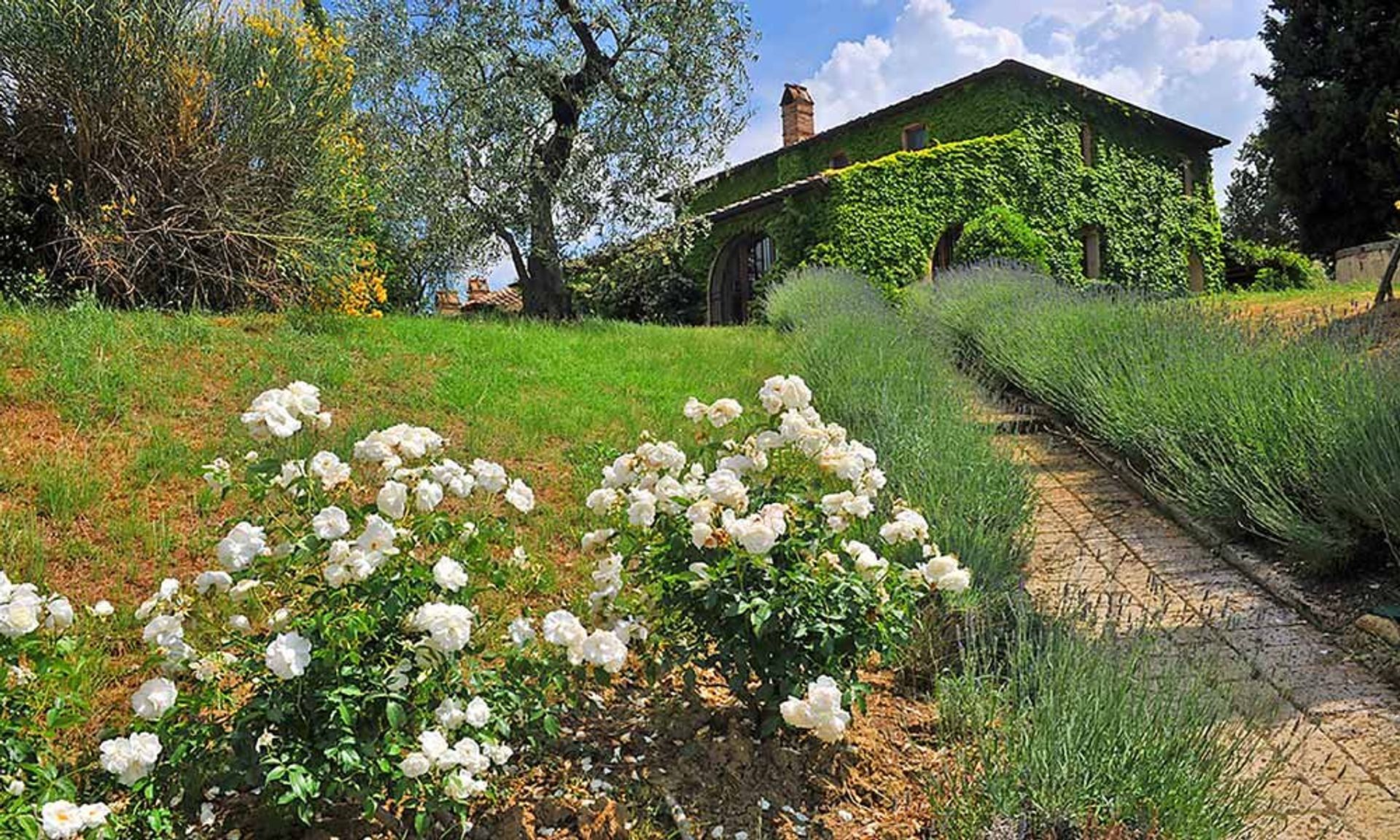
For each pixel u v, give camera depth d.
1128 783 2.44
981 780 2.52
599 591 2.96
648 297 21.62
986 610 3.59
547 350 8.93
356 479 4.37
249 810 2.46
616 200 14.38
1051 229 20.55
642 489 3.03
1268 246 28.73
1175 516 5.56
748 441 3.23
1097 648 2.99
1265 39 23.72
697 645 2.88
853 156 22.88
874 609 2.79
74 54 7.59
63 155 8.04
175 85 8.05
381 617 2.27
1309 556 4.45
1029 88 20.41
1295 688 3.49
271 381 6.09
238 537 2.32
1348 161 22.19
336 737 2.18
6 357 5.43
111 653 3.14
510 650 2.59
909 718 3.20
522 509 2.80
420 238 14.48
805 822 2.59
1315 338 6.04
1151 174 22.73
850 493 3.04
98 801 2.25
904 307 14.27
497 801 2.54
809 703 2.47
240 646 2.42
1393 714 3.28
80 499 4.05
